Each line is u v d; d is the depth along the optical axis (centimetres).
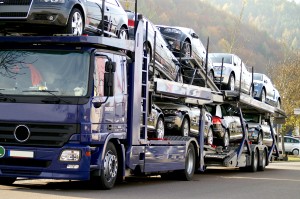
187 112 3606
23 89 2434
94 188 2642
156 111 3228
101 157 2491
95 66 2447
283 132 9406
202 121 3844
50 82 2427
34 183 2919
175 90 3303
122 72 2659
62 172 2395
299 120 9856
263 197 2717
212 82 4091
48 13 2597
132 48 2728
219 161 4200
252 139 5116
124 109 2681
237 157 4453
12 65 2462
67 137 2391
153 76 3077
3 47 2489
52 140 2395
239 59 5112
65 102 2400
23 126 2408
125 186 2906
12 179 2825
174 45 3944
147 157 2928
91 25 2883
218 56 4944
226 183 3491
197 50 4194
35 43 2464
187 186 3134
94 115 2430
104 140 2502
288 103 9856
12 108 2420
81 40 2423
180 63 3775
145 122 2905
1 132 2425
